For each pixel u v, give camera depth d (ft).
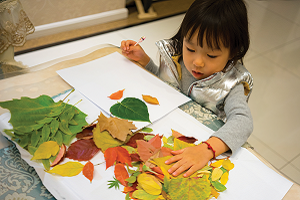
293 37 8.08
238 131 2.07
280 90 6.12
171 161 1.79
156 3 8.46
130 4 8.02
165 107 2.31
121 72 2.63
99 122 1.97
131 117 2.13
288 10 9.46
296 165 4.58
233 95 2.49
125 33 6.98
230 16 2.11
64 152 1.81
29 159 1.77
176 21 7.79
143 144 1.87
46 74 2.52
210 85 2.57
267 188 1.76
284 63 6.97
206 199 1.64
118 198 1.59
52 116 1.97
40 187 1.69
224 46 2.17
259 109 5.57
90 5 6.79
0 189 1.66
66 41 6.36
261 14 8.98
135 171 1.73
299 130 5.22
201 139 2.07
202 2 2.17
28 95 2.27
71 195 1.59
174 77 2.95
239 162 1.92
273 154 4.70
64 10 6.44
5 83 2.36
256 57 7.00
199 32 2.11
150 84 2.53
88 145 1.88
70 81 2.43
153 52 6.46
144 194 1.60
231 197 1.68
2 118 2.02
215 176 1.77
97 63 2.69
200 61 2.24
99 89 2.38
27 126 1.89
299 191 1.76
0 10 3.54
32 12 6.01
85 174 1.69
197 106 2.41
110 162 1.76
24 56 5.69
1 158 1.84
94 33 6.80
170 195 1.58
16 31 3.82
